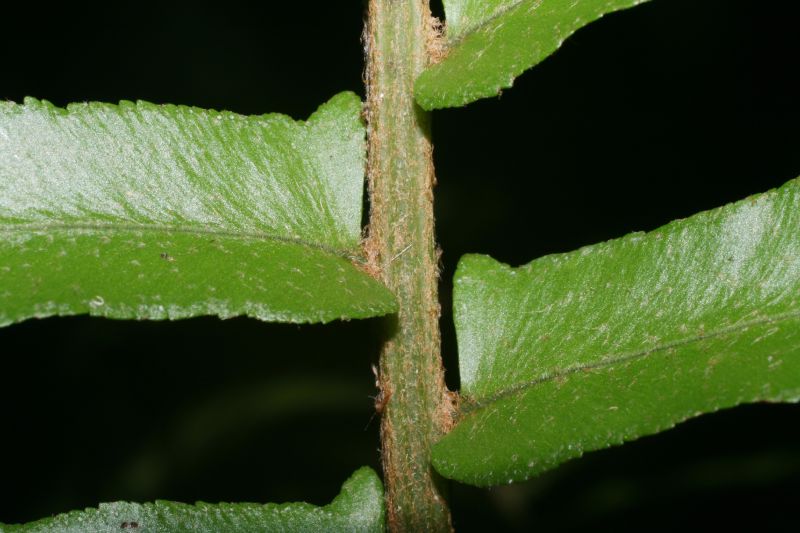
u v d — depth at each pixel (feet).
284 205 0.44
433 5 0.55
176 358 0.74
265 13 0.89
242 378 0.73
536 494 0.60
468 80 0.44
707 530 0.59
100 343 0.75
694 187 0.79
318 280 0.44
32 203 0.43
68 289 0.42
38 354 0.74
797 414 0.60
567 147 0.81
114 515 0.43
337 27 0.89
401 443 0.45
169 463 0.69
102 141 0.44
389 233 0.45
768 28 0.80
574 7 0.44
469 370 0.45
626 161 0.80
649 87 0.81
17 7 0.87
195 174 0.44
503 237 0.77
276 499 0.66
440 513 0.45
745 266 0.43
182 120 0.44
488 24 0.45
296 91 0.89
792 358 0.42
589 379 0.43
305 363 0.73
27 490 0.71
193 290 0.43
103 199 0.43
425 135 0.45
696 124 0.81
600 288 0.44
